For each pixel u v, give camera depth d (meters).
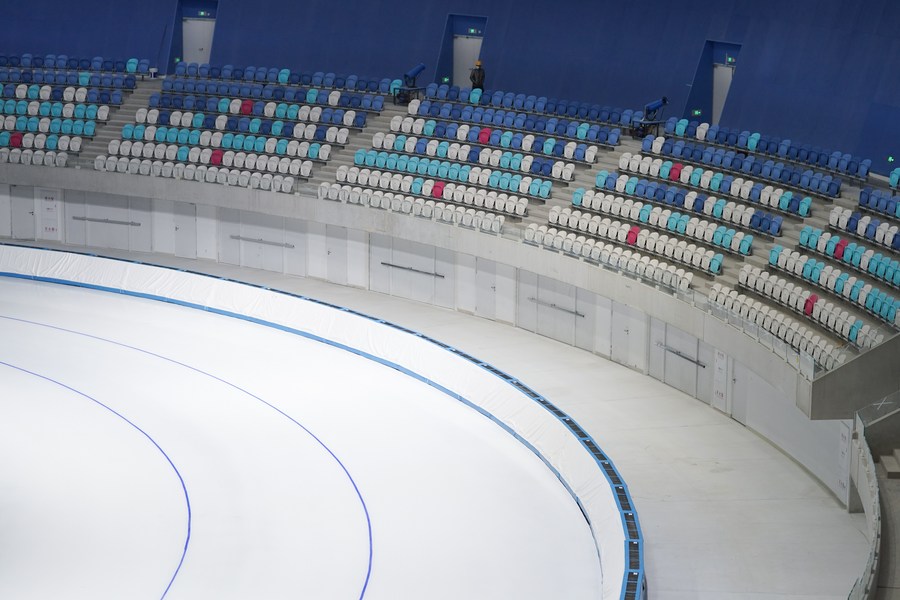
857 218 30.45
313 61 48.66
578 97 43.22
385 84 44.94
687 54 41.03
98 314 37.91
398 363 33.62
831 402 24.42
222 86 46.69
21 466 26.69
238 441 28.45
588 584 22.36
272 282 41.97
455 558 23.30
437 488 26.28
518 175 39.19
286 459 27.53
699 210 34.59
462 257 38.56
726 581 22.34
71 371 32.62
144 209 44.75
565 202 37.78
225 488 25.98
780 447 28.36
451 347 33.03
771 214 33.03
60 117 46.50
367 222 39.78
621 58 42.50
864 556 23.25
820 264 29.38
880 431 22.64
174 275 39.75
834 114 36.66
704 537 24.11
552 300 36.22
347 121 43.84
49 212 45.56
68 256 41.31
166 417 29.72
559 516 25.05
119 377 32.34
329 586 22.17
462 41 46.84
